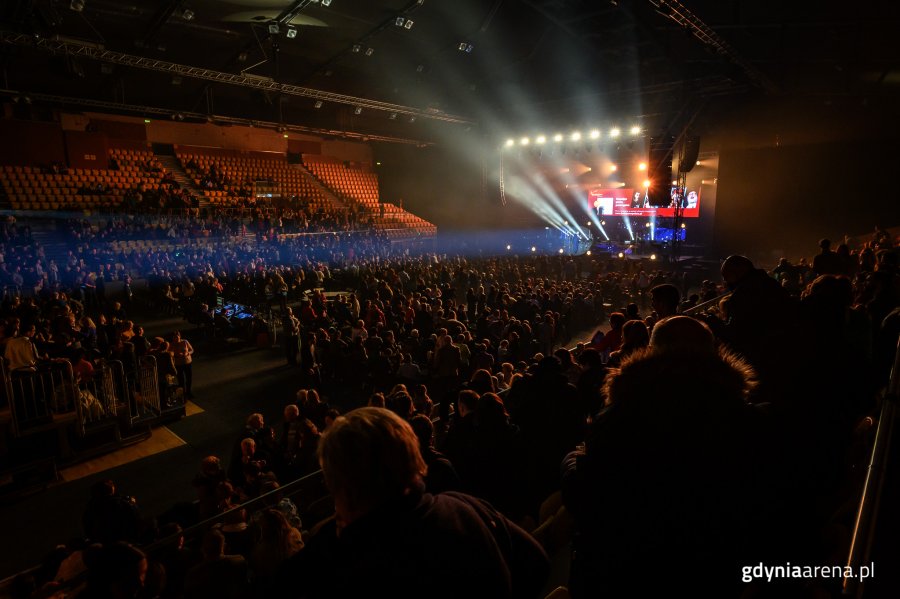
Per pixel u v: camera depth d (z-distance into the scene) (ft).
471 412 12.89
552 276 84.02
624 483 4.58
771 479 4.50
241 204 96.43
